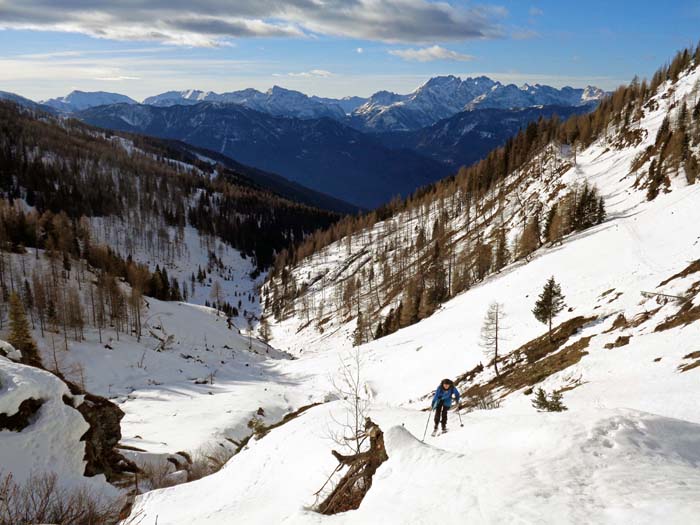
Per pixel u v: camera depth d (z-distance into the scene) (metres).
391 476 10.19
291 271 185.00
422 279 110.00
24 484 14.77
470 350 52.19
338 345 111.31
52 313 72.44
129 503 17.55
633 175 99.62
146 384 66.19
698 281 31.56
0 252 86.25
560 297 42.62
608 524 6.01
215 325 108.88
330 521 9.50
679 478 7.08
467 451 10.80
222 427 41.22
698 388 17.97
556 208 97.31
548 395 25.70
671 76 135.88
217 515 14.32
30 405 17.11
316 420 20.34
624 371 25.19
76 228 125.38
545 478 7.64
